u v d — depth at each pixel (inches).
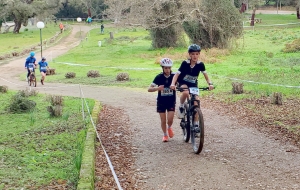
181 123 380.2
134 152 358.3
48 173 303.1
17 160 332.5
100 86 843.4
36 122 468.4
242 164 322.7
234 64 1076.5
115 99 644.1
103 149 354.6
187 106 364.8
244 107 530.0
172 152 354.9
